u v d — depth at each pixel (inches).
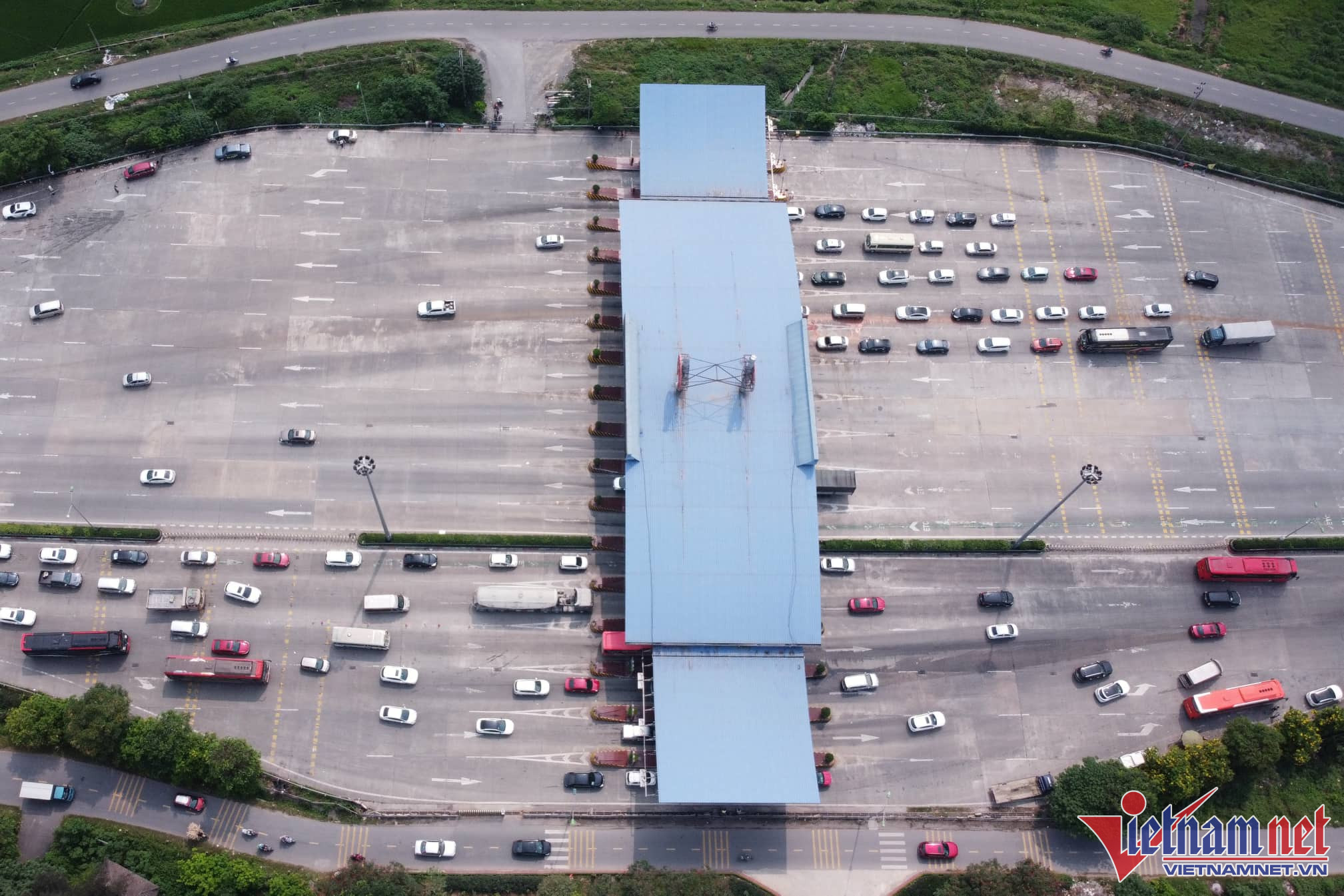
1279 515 5506.9
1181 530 5438.0
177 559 5064.0
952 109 6402.6
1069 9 6894.7
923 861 4707.2
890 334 5772.6
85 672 4832.7
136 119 6028.5
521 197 5949.8
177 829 4581.7
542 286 5743.1
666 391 4980.3
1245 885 4680.1
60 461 5216.5
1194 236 6156.5
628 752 4790.8
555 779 4771.2
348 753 4768.7
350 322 5590.6
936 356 5748.0
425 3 6535.4
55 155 5782.5
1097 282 5999.0
